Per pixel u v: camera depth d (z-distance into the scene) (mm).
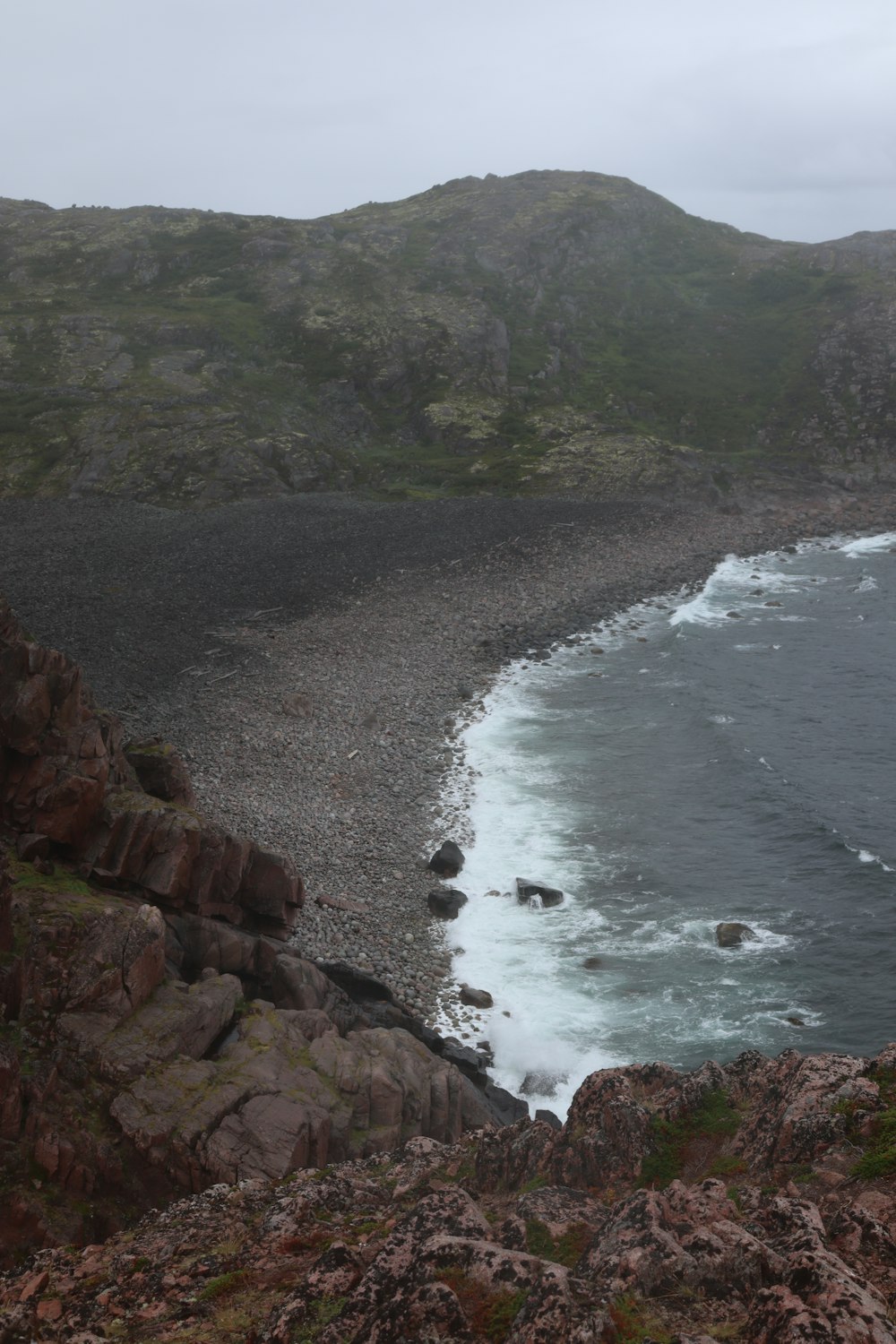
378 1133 21969
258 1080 21172
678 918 34781
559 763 47250
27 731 25484
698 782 45094
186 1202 16109
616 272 147125
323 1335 8945
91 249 139875
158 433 99812
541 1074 27656
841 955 32312
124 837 26391
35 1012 20922
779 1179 11055
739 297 144625
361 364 120188
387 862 37750
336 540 81500
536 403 119188
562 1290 8305
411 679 56875
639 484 101375
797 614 72562
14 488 93500
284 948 27641
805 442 114312
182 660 54188
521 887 35906
